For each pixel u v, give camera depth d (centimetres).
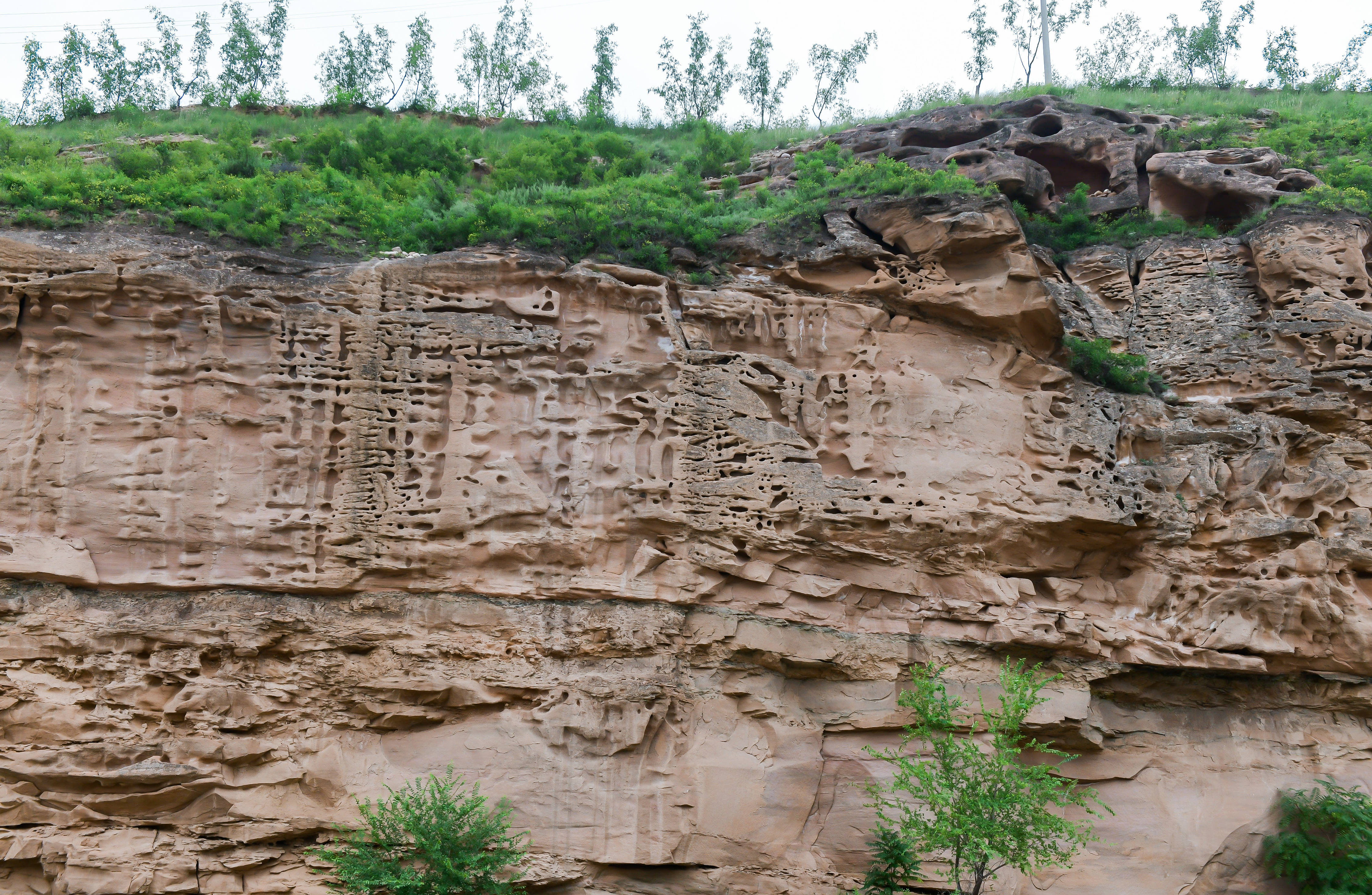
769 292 1432
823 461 1359
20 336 1175
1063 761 1288
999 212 1457
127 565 1145
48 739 1065
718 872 1157
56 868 1027
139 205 1316
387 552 1192
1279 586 1358
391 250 1366
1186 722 1381
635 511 1248
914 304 1460
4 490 1128
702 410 1312
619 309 1341
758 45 3039
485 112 2728
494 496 1220
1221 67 3075
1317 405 1539
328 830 1103
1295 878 1273
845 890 1186
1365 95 2606
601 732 1157
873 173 1574
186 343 1206
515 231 1406
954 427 1400
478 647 1185
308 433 1208
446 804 1070
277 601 1164
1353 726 1391
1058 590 1396
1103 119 2012
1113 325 1673
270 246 1321
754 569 1267
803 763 1220
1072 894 1255
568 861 1123
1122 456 1486
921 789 1167
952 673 1312
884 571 1324
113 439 1166
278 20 2755
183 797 1074
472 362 1269
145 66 2642
